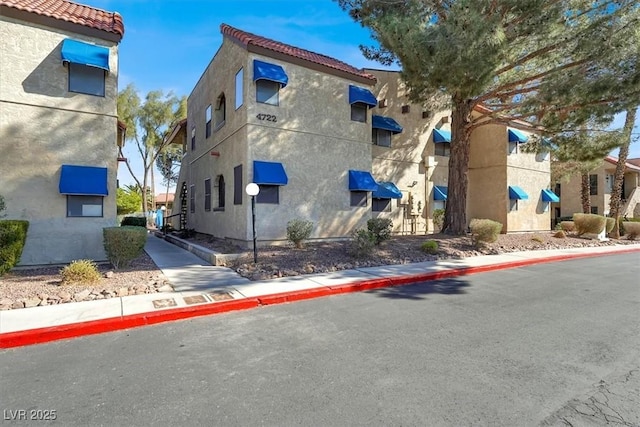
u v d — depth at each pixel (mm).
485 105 17453
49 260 9539
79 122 9945
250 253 11438
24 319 5605
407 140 19891
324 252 11812
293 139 13742
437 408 3342
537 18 10922
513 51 13125
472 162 22047
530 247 15594
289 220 13445
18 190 9250
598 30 11102
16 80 9273
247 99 12836
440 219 20703
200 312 6309
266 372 4109
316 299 7477
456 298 7539
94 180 9859
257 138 12922
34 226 9391
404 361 4379
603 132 15016
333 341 5062
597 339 5133
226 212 14820
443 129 21625
